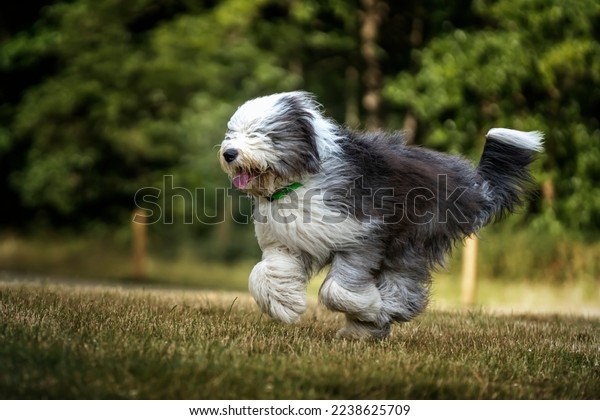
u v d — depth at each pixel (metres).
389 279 6.50
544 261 17.28
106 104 19.86
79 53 20.41
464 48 17.22
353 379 4.92
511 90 16.95
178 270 20.12
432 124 17.83
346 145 6.20
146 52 20.34
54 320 6.13
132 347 5.33
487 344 6.57
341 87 21.22
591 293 16.23
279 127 5.84
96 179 20.81
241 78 20.36
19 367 4.82
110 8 20.47
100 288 9.92
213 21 19.84
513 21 16.94
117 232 21.52
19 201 22.91
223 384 4.74
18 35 21.25
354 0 20.12
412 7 20.02
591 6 16.70
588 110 18.33
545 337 7.30
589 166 17.88
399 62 20.61
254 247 21.02
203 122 19.50
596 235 18.33
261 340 5.98
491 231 17.75
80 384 4.59
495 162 7.03
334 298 6.00
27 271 19.38
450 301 14.85
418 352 5.90
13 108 21.77
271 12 20.78
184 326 6.36
